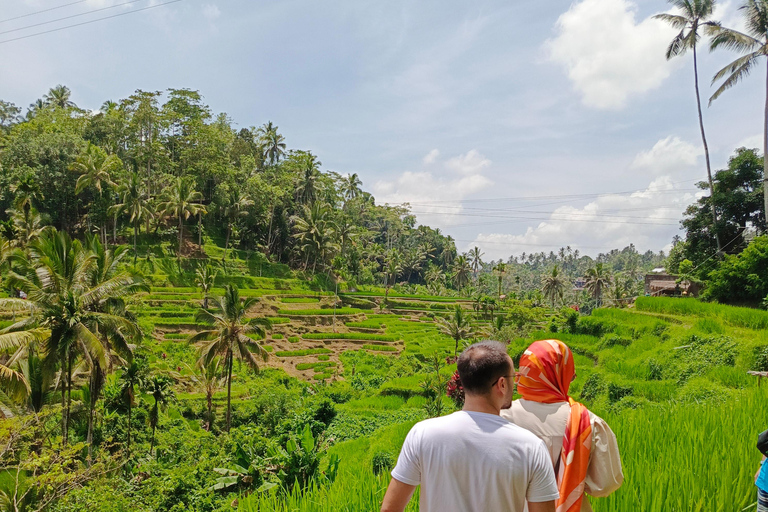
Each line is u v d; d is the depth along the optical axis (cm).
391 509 243
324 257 9112
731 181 3888
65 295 2283
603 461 287
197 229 8300
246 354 3325
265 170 10706
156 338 5197
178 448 2916
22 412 2511
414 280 14325
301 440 1086
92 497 1714
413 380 4016
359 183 12631
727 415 621
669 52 3909
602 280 9256
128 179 6812
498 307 8462
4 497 1540
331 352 5953
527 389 309
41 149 6812
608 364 2478
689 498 357
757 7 3297
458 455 226
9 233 4878
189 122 8725
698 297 3494
